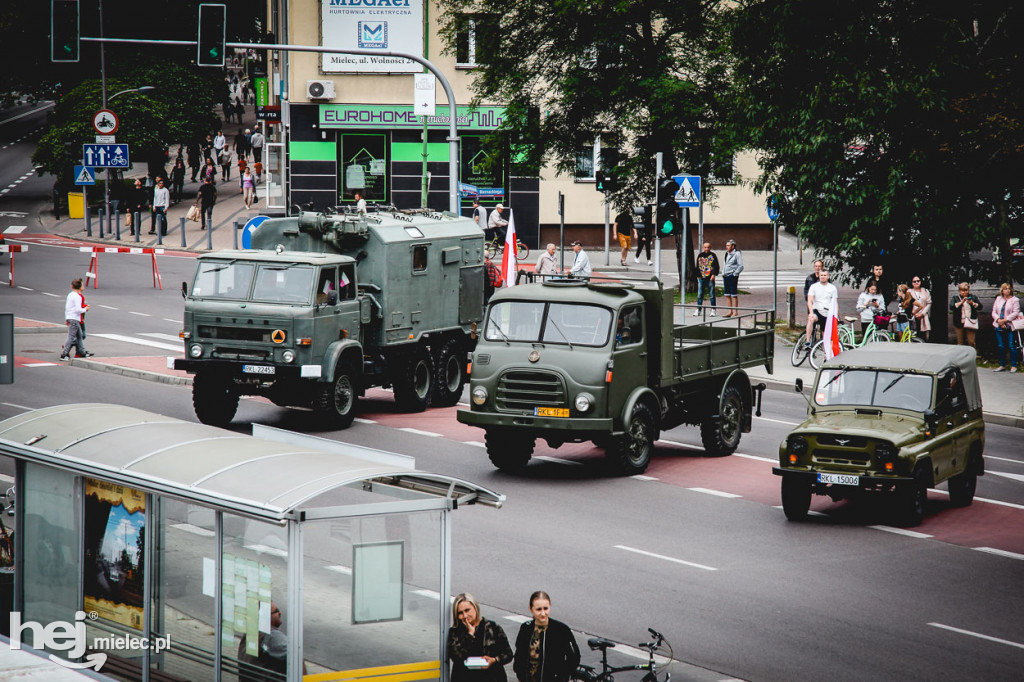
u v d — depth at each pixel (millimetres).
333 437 31547
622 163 58656
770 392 40906
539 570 21516
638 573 21484
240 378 31516
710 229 77500
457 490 14555
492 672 14031
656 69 56250
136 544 15250
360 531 13727
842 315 54750
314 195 76125
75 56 37031
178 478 14398
